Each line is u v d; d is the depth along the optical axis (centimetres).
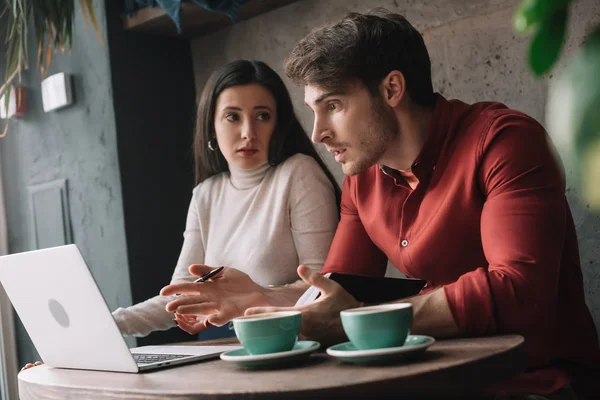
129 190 273
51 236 302
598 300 199
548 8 43
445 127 142
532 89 210
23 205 316
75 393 102
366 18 144
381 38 140
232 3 249
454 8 226
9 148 320
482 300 111
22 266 119
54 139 299
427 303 112
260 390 83
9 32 287
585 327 138
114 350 111
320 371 93
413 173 145
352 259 167
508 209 123
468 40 224
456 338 112
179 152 292
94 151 282
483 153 133
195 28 286
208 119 213
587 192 37
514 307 111
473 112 144
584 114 37
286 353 98
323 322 112
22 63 288
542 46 44
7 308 307
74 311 113
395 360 92
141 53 284
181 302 136
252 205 209
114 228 275
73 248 107
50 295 117
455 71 228
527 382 118
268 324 100
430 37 233
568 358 135
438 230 141
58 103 289
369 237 169
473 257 141
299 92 266
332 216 203
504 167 128
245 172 212
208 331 212
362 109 140
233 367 105
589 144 37
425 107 148
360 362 93
